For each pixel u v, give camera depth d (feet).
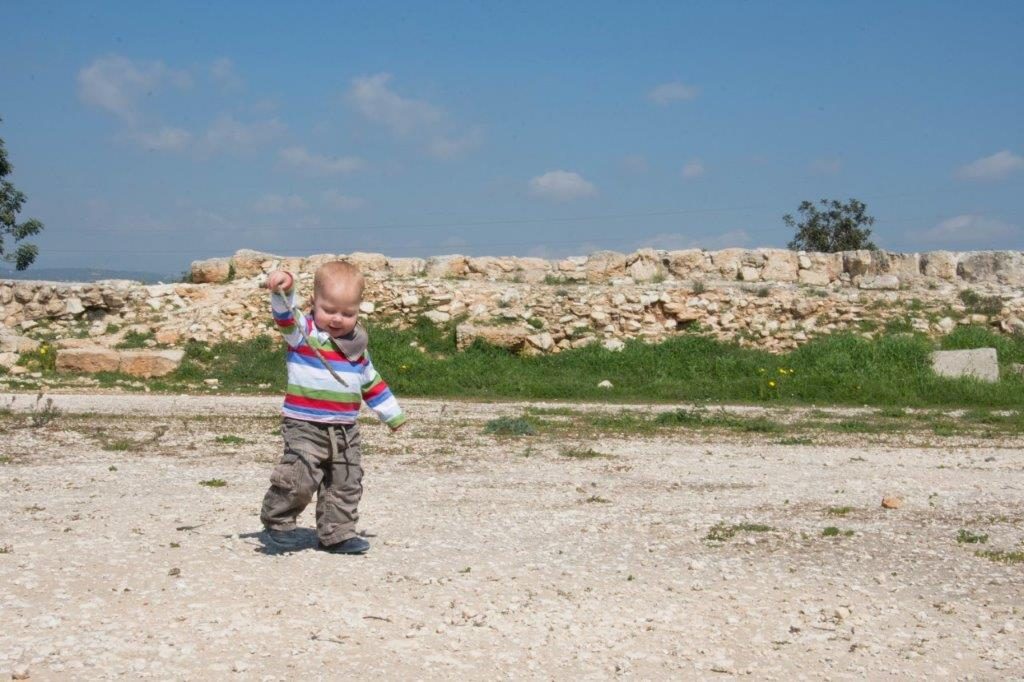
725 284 93.97
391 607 17.03
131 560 19.21
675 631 16.46
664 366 79.46
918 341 80.69
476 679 13.94
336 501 20.34
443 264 98.37
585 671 14.46
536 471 35.22
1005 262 96.48
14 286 87.40
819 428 53.01
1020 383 72.59
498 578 19.19
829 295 90.79
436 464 36.73
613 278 97.91
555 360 81.10
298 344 19.52
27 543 20.47
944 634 16.60
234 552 20.25
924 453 42.55
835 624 17.03
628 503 28.43
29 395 65.10
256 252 97.50
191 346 81.66
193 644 14.79
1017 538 23.79
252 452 38.81
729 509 27.48
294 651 14.69
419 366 77.87
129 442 41.04
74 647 14.47
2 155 121.80
